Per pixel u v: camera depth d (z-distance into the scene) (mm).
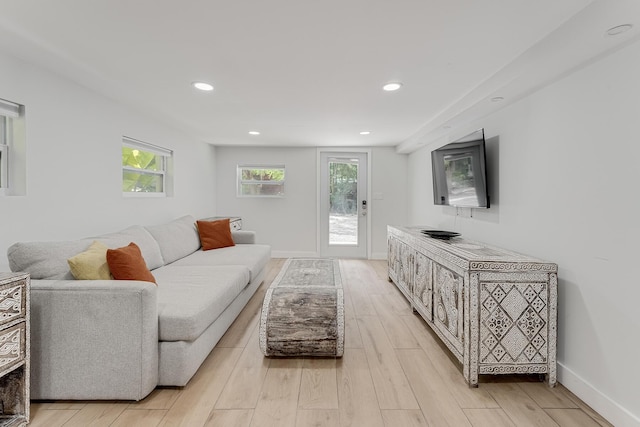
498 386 1968
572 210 1924
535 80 2059
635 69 1541
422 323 2916
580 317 1858
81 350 1750
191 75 2391
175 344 1864
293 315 2266
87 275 1910
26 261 1878
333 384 1966
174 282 2504
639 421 1510
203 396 1838
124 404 1766
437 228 4180
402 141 5078
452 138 3783
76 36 1833
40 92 2229
